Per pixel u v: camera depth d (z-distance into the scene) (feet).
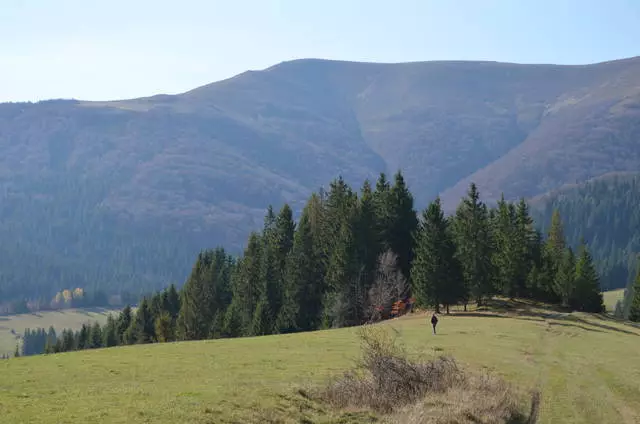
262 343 152.56
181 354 127.44
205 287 370.53
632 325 244.01
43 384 86.89
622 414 88.48
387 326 201.46
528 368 121.60
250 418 72.08
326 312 264.72
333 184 330.95
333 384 90.74
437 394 86.69
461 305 281.54
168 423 66.18
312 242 305.32
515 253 307.17
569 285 327.47
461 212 297.74
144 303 423.64
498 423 78.33
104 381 91.15
